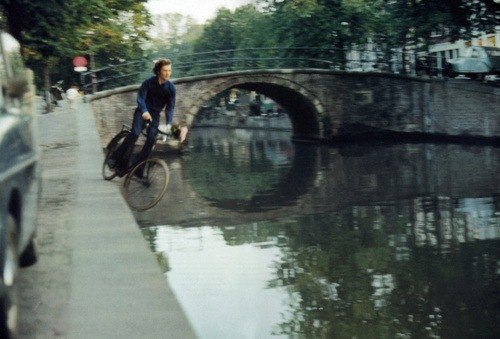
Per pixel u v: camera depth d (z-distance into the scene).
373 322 11.52
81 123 21.33
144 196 10.62
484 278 13.69
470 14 35.84
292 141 48.97
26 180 4.17
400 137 43.06
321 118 43.31
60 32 22.33
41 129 19.80
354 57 54.06
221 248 15.59
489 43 53.16
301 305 12.05
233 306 11.65
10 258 3.38
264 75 42.25
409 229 17.95
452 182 24.97
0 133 3.58
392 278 13.81
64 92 45.62
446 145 37.41
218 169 32.22
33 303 4.14
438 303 12.22
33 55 23.52
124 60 44.22
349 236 17.19
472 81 39.00
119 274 4.70
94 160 12.48
